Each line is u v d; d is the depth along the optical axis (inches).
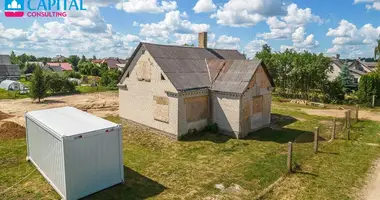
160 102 650.8
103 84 1859.0
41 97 1171.3
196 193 367.2
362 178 409.7
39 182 395.5
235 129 627.5
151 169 447.8
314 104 1130.7
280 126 745.6
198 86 643.5
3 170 437.7
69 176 335.9
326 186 384.2
